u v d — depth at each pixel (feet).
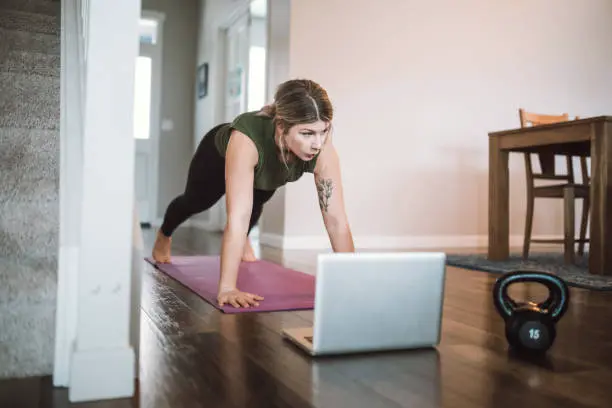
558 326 4.66
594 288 6.79
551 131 9.05
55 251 4.46
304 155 4.37
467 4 14.10
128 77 2.73
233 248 5.00
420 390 2.91
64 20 3.43
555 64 15.25
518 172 14.78
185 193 7.13
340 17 12.66
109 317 2.72
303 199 12.29
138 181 20.54
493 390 2.94
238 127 4.81
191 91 21.30
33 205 4.90
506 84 14.58
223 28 18.45
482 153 14.25
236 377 3.03
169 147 20.98
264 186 5.21
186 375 3.04
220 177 6.43
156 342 3.72
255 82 16.39
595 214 8.13
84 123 2.68
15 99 5.78
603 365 3.45
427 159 13.61
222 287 5.03
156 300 5.22
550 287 3.78
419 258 3.65
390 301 3.60
